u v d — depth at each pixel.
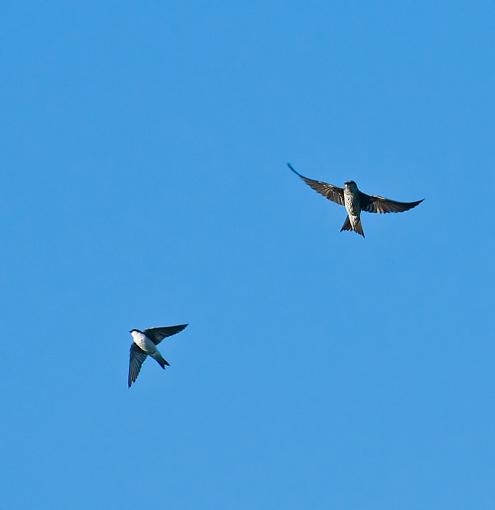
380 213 52.59
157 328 52.66
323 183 52.47
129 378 52.72
